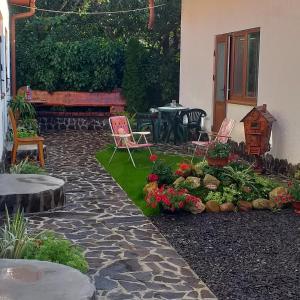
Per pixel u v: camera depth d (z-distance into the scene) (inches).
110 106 509.0
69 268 118.2
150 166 298.7
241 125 336.2
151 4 461.4
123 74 518.0
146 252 160.4
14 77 468.8
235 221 195.0
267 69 297.9
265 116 277.7
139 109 507.5
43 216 197.5
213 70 386.6
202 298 128.6
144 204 216.1
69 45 507.8
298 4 261.6
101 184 255.9
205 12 401.1
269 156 293.4
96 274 141.8
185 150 363.3
